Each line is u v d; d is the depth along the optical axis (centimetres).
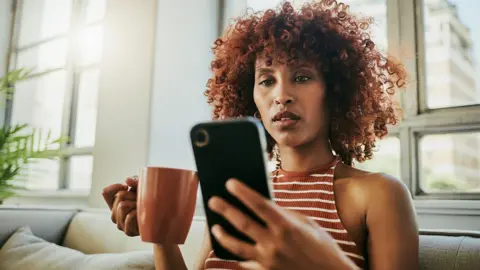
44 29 292
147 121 176
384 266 61
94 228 151
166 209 59
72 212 169
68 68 262
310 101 71
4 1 311
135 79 185
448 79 134
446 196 127
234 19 96
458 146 129
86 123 252
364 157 91
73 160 251
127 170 181
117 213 70
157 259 74
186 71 186
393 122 94
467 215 118
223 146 48
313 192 73
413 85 137
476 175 125
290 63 72
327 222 70
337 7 88
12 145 199
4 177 189
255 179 47
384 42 146
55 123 271
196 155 49
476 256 70
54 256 130
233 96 92
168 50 184
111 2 204
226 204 43
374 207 66
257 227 40
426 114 133
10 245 140
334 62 78
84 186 243
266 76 75
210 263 76
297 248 39
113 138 189
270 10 83
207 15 191
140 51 186
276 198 77
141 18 188
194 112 185
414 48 140
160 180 59
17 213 154
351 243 67
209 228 50
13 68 306
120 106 189
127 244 137
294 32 74
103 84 200
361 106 83
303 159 76
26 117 293
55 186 255
